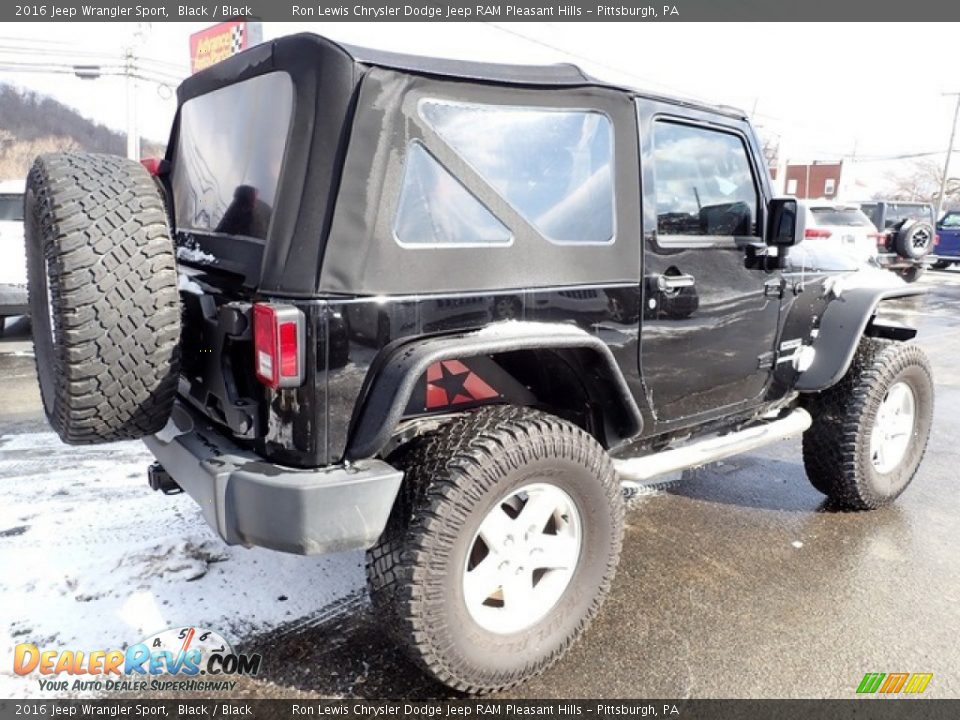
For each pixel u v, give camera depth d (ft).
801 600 10.30
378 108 7.14
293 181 7.10
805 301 12.21
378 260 7.22
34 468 14.06
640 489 14.39
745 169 11.16
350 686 8.24
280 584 10.12
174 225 10.63
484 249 7.91
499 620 8.18
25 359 23.94
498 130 8.08
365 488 7.13
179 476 8.08
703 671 8.68
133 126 60.70
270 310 6.78
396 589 7.44
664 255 9.68
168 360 7.68
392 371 7.20
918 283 58.70
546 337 8.07
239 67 8.54
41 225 7.66
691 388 10.53
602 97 8.91
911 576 11.07
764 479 15.12
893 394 13.32
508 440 7.75
